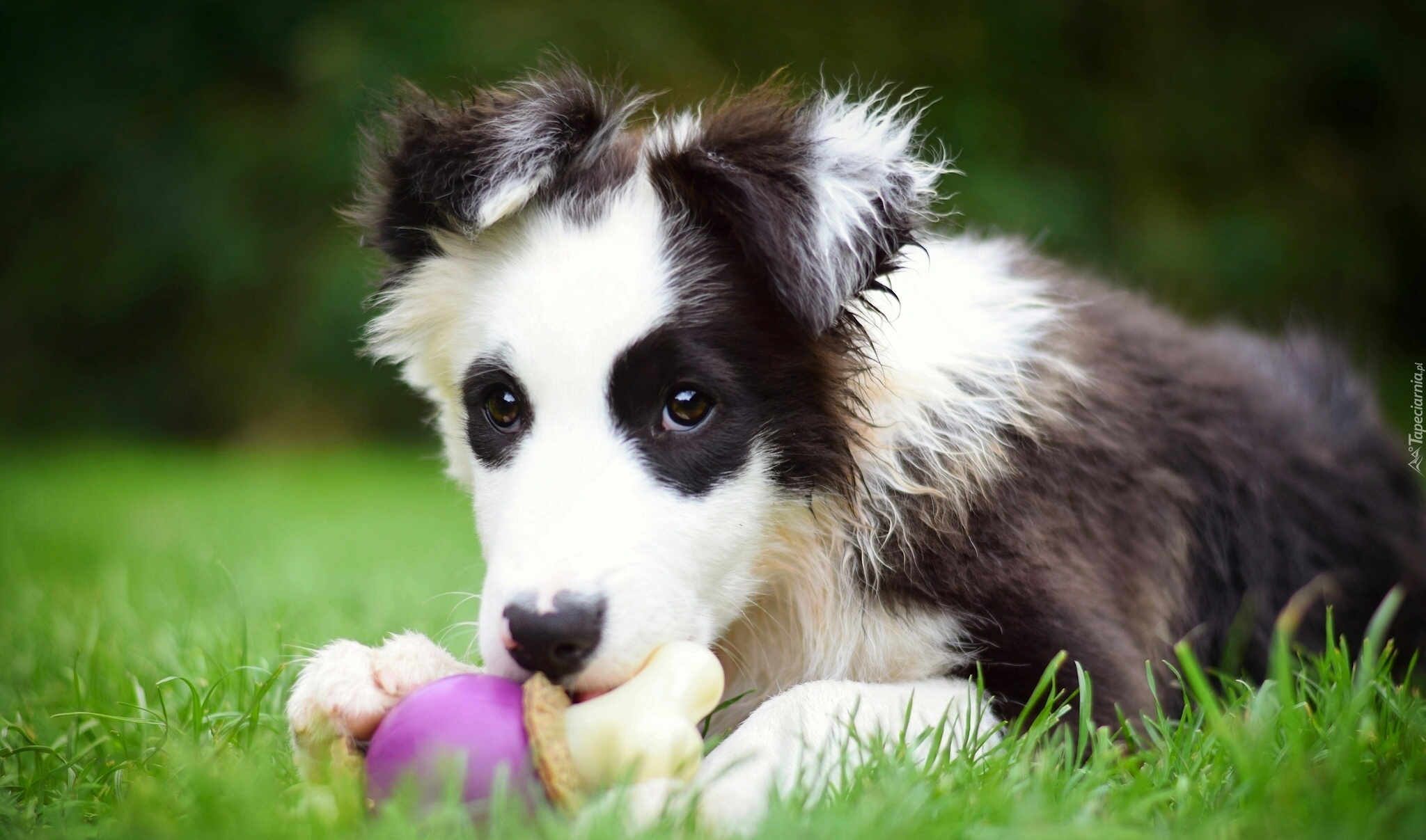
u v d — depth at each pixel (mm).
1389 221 13125
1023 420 3000
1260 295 12367
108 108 12602
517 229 2906
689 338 2631
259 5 12289
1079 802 2154
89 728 2959
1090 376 3285
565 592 2277
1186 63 12602
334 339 11852
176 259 12461
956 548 2807
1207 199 12719
